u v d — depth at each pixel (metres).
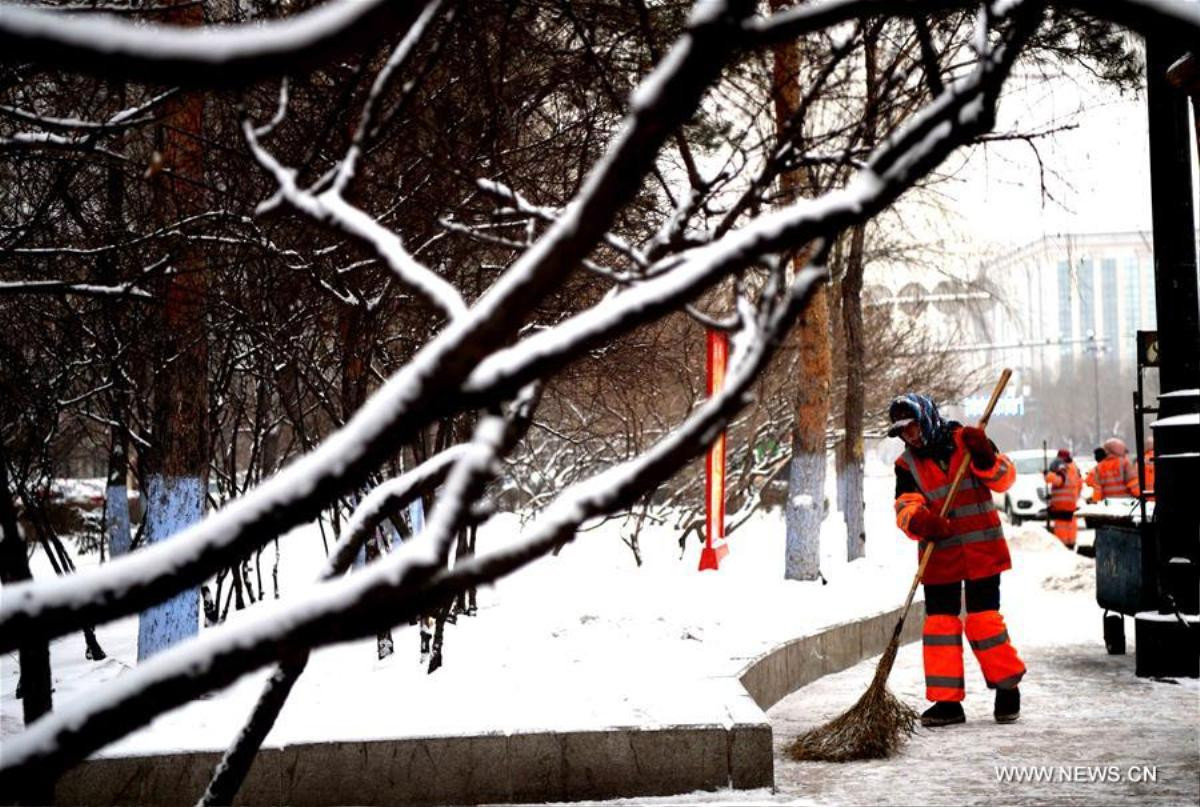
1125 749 6.94
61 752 1.70
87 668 10.03
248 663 1.72
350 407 8.61
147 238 6.20
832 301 25.34
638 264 2.69
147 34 1.62
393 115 2.74
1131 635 12.60
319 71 6.91
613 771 6.06
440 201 6.55
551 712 6.46
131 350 9.46
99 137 4.64
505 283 1.81
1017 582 18.62
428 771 6.01
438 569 1.76
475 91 6.60
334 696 7.17
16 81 5.76
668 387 20.95
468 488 1.79
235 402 12.24
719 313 14.31
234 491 11.68
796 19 1.99
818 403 15.58
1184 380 9.52
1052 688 9.24
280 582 16.02
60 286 5.12
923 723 7.87
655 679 7.43
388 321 9.83
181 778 5.89
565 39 7.04
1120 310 105.06
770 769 6.11
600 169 1.82
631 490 1.87
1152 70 9.33
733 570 17.47
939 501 7.89
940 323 31.81
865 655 11.36
